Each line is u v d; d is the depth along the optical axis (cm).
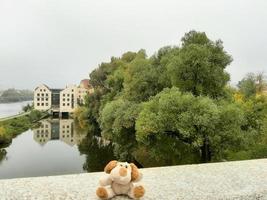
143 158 2470
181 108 1714
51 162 2902
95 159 2997
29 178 421
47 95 11050
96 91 4666
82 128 6022
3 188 377
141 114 1841
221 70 1986
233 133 1642
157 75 2620
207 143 1733
